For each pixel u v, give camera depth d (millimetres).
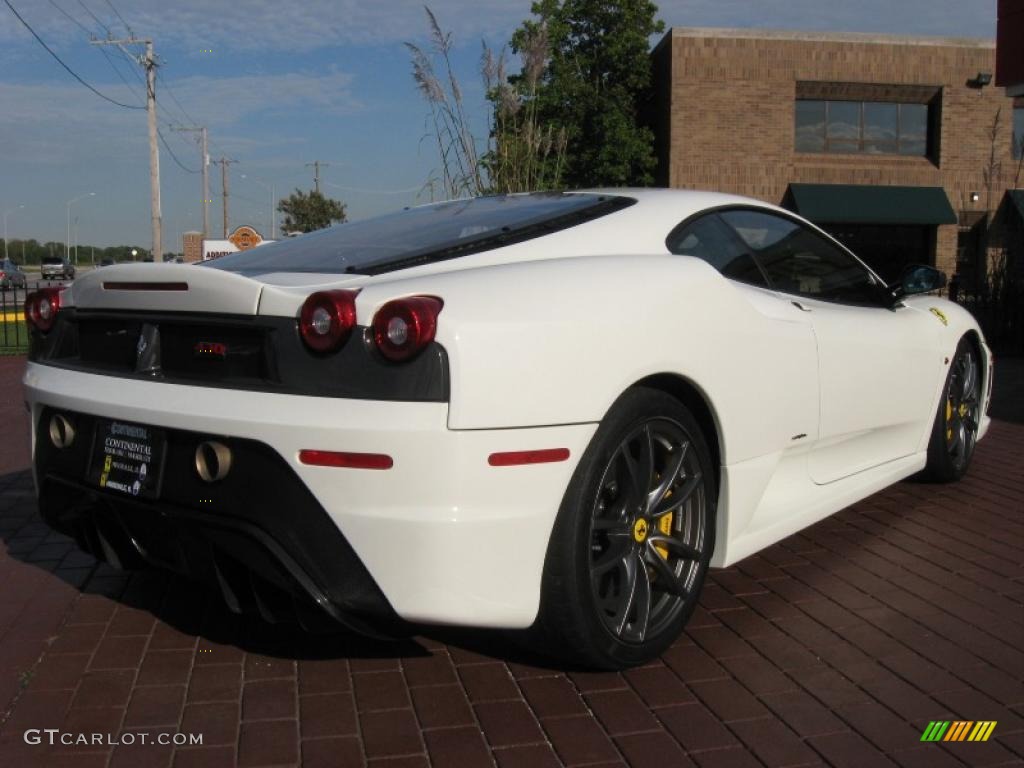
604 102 23438
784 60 23594
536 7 23359
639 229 3270
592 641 2736
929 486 5184
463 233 3246
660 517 2980
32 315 3262
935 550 4121
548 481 2527
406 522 2377
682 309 2926
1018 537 4297
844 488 4031
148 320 2842
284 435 2434
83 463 2957
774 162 23797
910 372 4340
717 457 3189
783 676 2938
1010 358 12523
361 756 2471
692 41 23234
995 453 6094
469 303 2488
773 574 3840
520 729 2609
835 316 3836
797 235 3980
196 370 2734
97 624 3322
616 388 2658
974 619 3383
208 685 2857
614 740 2557
